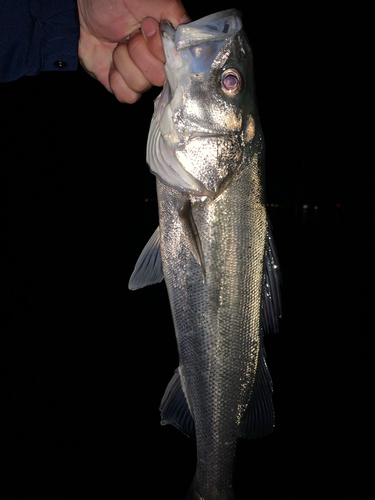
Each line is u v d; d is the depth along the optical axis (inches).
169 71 11.9
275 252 13.1
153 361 35.3
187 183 12.2
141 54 12.0
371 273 77.8
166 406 13.0
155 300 51.1
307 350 40.5
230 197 12.2
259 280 12.7
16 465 22.6
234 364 12.5
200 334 12.4
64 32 13.8
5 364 33.2
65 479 22.3
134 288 12.8
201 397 12.5
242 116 12.3
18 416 26.8
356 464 25.4
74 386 30.9
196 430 12.7
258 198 12.6
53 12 13.6
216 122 12.1
